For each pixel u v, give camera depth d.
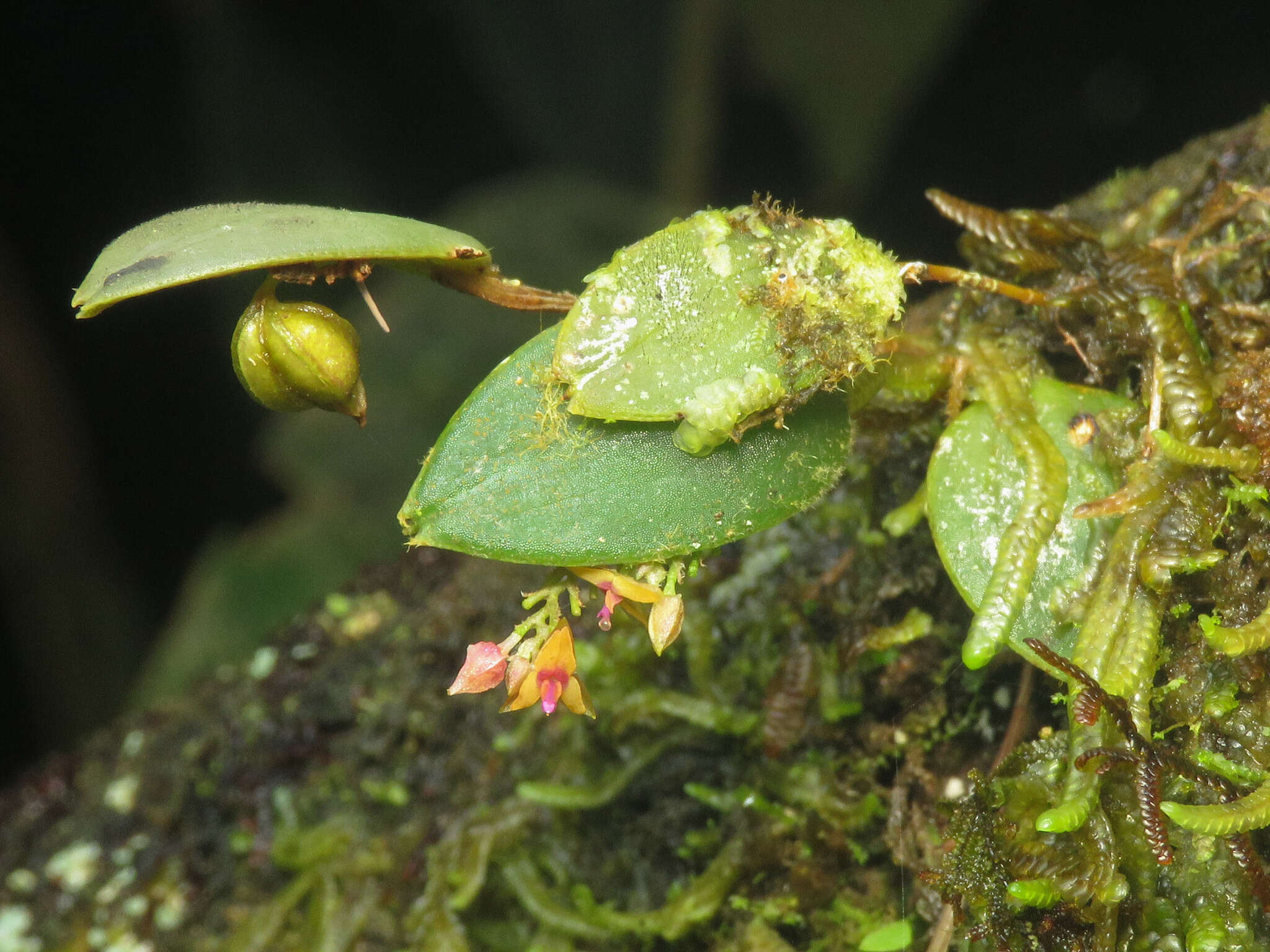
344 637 0.31
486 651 0.24
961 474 0.25
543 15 1.17
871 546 0.26
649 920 0.27
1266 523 0.24
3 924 0.32
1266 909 0.23
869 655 0.26
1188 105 0.98
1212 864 0.24
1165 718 0.24
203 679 0.34
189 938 0.30
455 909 0.28
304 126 1.23
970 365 0.25
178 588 1.17
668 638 0.24
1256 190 0.25
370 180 1.27
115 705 1.08
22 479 1.07
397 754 0.30
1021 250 0.25
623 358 0.24
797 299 0.24
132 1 1.10
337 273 0.24
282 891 0.30
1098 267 0.25
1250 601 0.24
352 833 0.30
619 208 1.00
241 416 1.19
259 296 0.24
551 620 0.24
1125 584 0.24
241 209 0.24
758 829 0.27
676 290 0.24
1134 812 0.24
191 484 1.19
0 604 1.06
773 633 0.27
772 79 1.08
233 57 1.17
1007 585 0.24
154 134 1.18
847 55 1.05
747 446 0.24
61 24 1.09
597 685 0.27
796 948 0.26
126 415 1.16
